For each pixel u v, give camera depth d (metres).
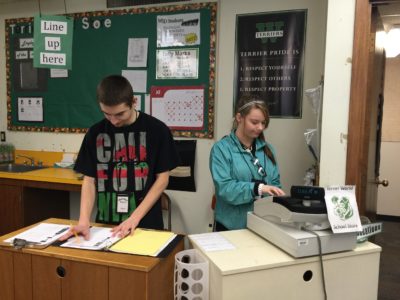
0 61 3.54
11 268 1.27
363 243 1.35
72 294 1.20
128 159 1.62
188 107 2.94
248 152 1.76
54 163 3.42
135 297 1.13
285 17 2.63
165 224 3.05
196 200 2.99
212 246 1.32
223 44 2.81
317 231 1.25
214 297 1.18
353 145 1.89
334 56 1.90
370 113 2.09
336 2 1.88
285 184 2.73
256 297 1.16
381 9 2.83
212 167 1.73
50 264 1.22
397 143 4.58
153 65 3.01
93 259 1.16
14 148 3.57
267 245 1.33
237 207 1.70
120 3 3.06
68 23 2.84
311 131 2.21
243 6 2.73
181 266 1.21
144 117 1.63
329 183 1.95
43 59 2.81
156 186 1.59
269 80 2.71
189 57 2.90
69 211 3.46
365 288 1.30
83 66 3.23
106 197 1.65
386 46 3.65
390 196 4.68
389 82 4.51
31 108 3.46
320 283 1.24
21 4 3.40
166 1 2.92
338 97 1.91
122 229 1.42
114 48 3.12
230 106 2.83
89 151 1.65
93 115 3.26
